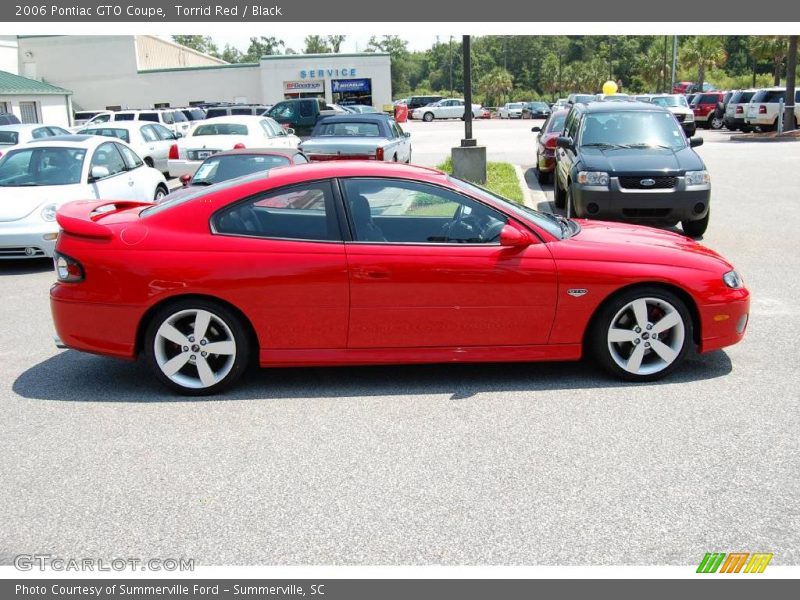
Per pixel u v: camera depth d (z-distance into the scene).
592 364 5.54
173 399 5.03
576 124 11.48
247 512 3.60
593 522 3.46
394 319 4.94
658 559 3.20
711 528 3.40
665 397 4.87
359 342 4.98
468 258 4.91
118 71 49.34
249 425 4.57
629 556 3.22
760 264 8.62
